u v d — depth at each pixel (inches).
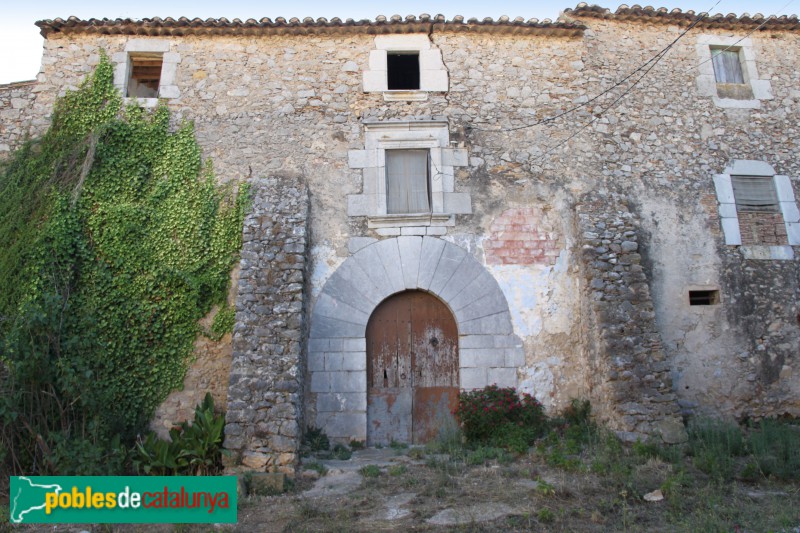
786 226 357.7
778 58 388.5
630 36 378.9
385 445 310.8
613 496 210.8
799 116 378.9
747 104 375.6
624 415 278.8
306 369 307.3
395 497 217.5
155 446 245.0
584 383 316.8
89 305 299.7
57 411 255.8
